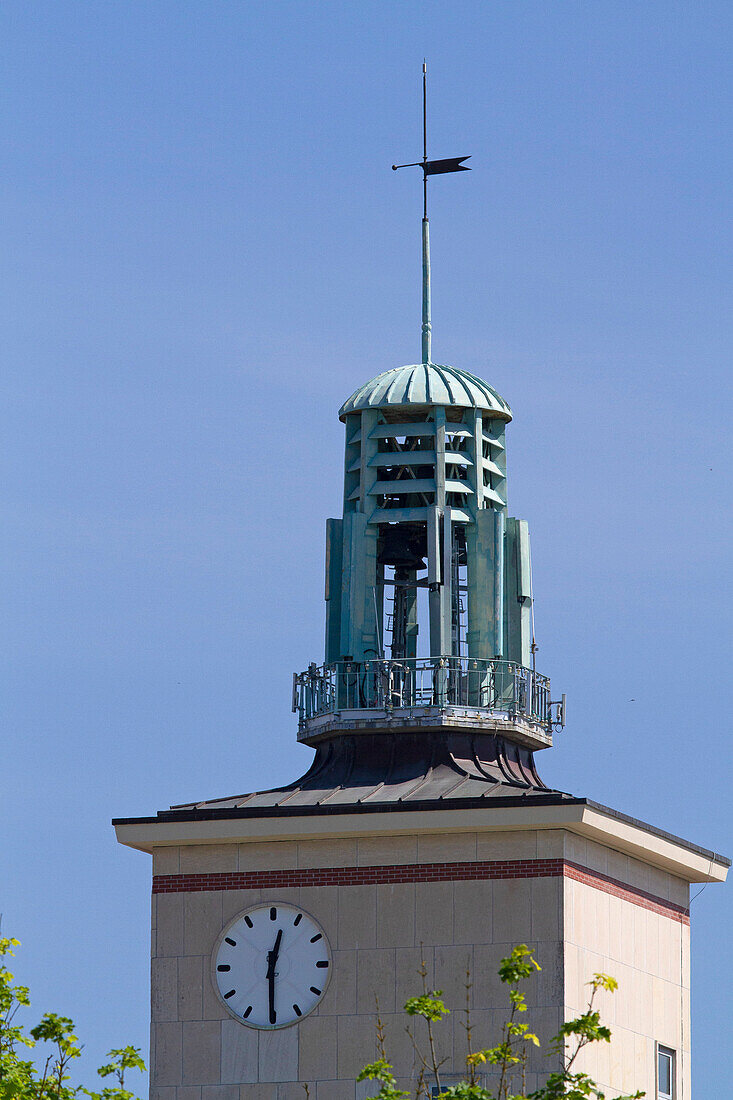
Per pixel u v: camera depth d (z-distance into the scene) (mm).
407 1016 167000
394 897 168750
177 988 170875
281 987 169250
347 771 172750
